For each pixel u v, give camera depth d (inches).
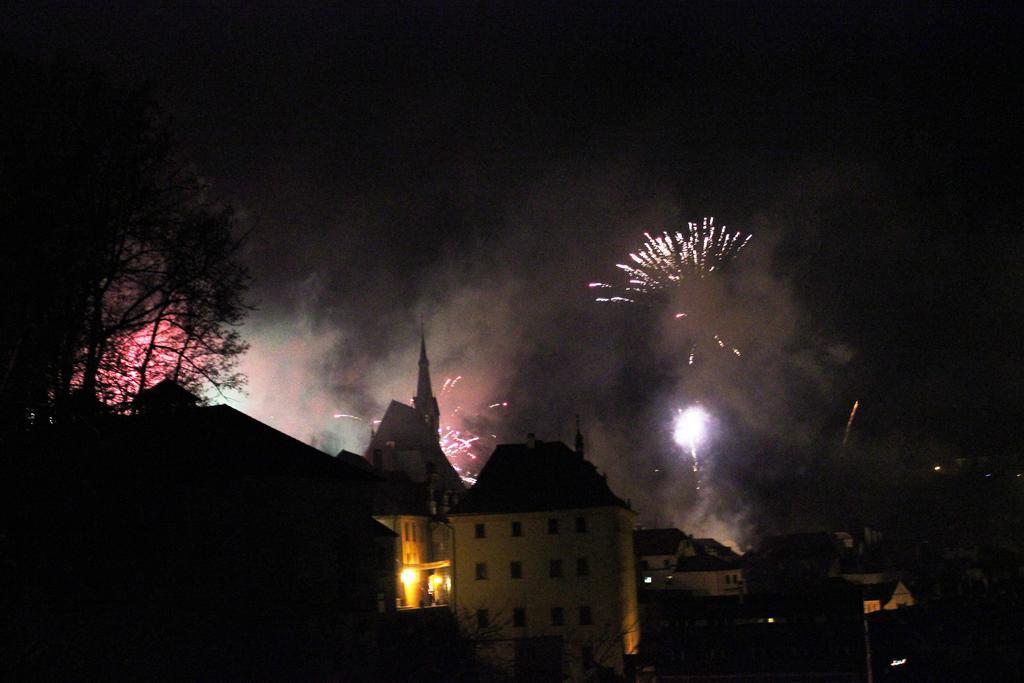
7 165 1190.9
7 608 1052.5
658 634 2615.7
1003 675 2107.5
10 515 1144.8
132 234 1314.0
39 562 1151.0
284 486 1640.0
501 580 2837.1
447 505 3179.1
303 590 1510.8
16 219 1171.3
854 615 2518.5
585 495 2847.0
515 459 3026.6
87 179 1250.6
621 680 2293.3
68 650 1088.8
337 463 1819.6
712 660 2429.9
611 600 2736.2
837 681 2278.5
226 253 1400.1
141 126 1310.3
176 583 1350.9
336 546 1724.9
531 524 2849.4
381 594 2169.0
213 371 1413.6
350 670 1400.1
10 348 1145.4
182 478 1503.4
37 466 1165.7
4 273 1148.5
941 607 2628.0
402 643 1469.0
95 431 1226.6
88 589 1206.9
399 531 2802.7
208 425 1727.4
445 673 1460.4
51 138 1235.2
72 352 1228.5
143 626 1214.9
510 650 2006.6
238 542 1529.3
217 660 1273.4
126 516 1368.1
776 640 2460.6
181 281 1355.8
